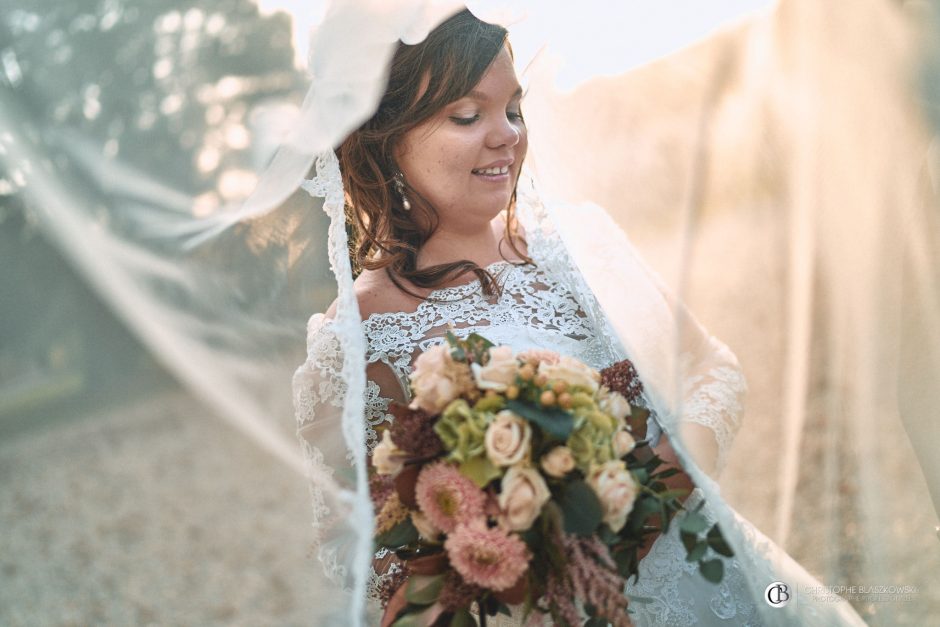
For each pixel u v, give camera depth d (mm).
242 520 5809
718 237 1792
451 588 1546
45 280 1667
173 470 6520
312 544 1832
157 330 1715
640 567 1904
